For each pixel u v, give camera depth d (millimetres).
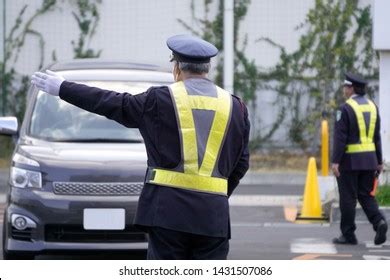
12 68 51531
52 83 14219
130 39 51219
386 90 36812
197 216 14117
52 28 51281
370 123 26453
